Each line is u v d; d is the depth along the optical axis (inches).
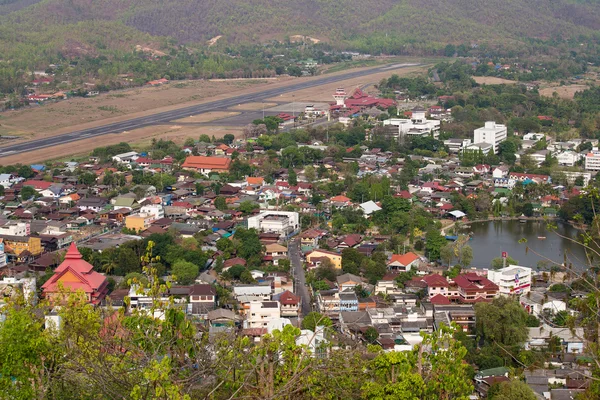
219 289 4151.1
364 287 4441.4
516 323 3663.9
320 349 2031.3
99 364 1599.4
